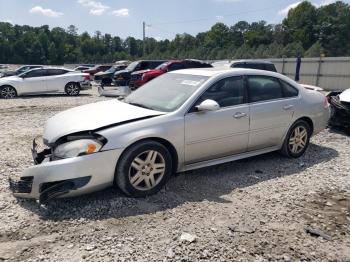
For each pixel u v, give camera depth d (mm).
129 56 117625
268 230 3408
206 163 4594
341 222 3623
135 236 3225
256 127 4938
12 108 11594
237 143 4789
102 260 2859
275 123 5176
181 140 4191
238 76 4867
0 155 5516
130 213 3646
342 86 25000
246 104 4840
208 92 4496
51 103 13281
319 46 67500
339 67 25078
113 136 3721
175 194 4152
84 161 3553
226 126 4578
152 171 4020
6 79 15461
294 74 29328
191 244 3115
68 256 2908
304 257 2996
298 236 3326
